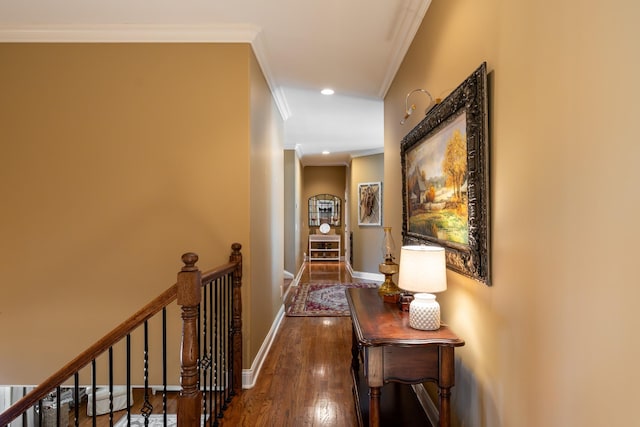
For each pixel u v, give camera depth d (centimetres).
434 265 168
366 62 330
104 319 275
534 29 116
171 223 279
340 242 1041
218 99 280
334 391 273
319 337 397
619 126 82
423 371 159
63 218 276
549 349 109
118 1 242
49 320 274
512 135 130
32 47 276
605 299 87
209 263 279
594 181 90
